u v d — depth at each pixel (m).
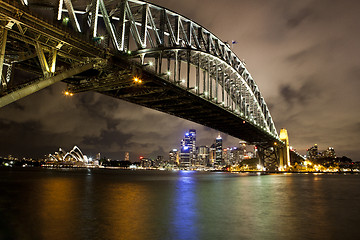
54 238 12.99
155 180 77.06
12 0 25.17
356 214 20.17
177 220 17.38
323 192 38.84
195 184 58.09
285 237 13.75
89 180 68.81
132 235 13.73
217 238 13.46
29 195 30.58
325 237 13.74
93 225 15.55
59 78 30.94
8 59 33.75
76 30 33.31
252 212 20.80
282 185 55.53
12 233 13.74
